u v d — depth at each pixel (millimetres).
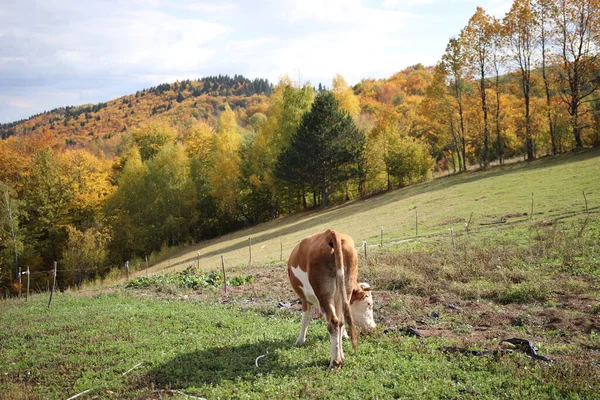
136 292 16906
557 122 42406
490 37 45469
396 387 6336
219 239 54125
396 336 8516
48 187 54312
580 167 34219
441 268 14641
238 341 8883
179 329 10141
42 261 51875
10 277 45844
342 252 7426
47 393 7023
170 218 59344
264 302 13273
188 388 6781
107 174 66000
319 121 49094
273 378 6953
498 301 11328
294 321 10750
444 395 6070
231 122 62219
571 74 43031
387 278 14086
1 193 48125
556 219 21109
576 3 41188
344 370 6992
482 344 8008
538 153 51281
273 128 57500
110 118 188375
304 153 49719
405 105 85750
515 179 36375
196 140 75250
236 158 60469
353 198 54438
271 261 24172
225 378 7105
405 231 27516
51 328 10953
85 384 7234
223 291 15555
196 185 64062
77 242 48531
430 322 9867
